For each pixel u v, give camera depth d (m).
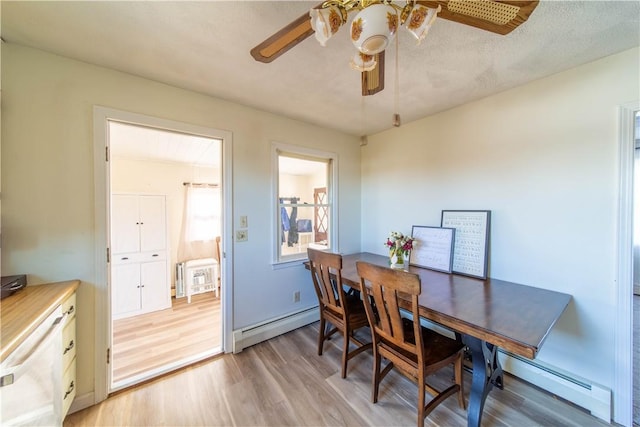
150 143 3.12
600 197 1.59
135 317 3.12
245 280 2.37
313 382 1.86
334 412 1.59
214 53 1.55
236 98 2.18
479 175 2.18
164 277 3.41
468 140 2.26
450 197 2.40
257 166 2.43
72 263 1.60
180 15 1.23
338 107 2.37
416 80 1.85
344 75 1.80
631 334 1.49
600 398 1.54
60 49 1.50
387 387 1.82
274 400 1.69
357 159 3.34
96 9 1.18
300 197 2.88
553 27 1.29
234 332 2.26
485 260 2.07
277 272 2.60
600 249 1.59
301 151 2.75
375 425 1.49
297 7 1.19
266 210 2.50
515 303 1.52
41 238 1.52
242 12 1.21
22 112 1.47
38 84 1.51
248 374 1.96
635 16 1.21
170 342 2.47
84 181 1.63
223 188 2.24
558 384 1.70
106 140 1.71
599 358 1.60
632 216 1.50
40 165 1.52
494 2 0.82
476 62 1.62
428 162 2.59
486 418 1.53
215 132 2.17
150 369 2.00
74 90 1.61
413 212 2.75
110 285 1.74
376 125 2.88
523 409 1.60
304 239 2.90
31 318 1.06
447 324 1.34
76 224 1.61
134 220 3.22
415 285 1.31
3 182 1.43
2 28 1.31
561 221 1.74
